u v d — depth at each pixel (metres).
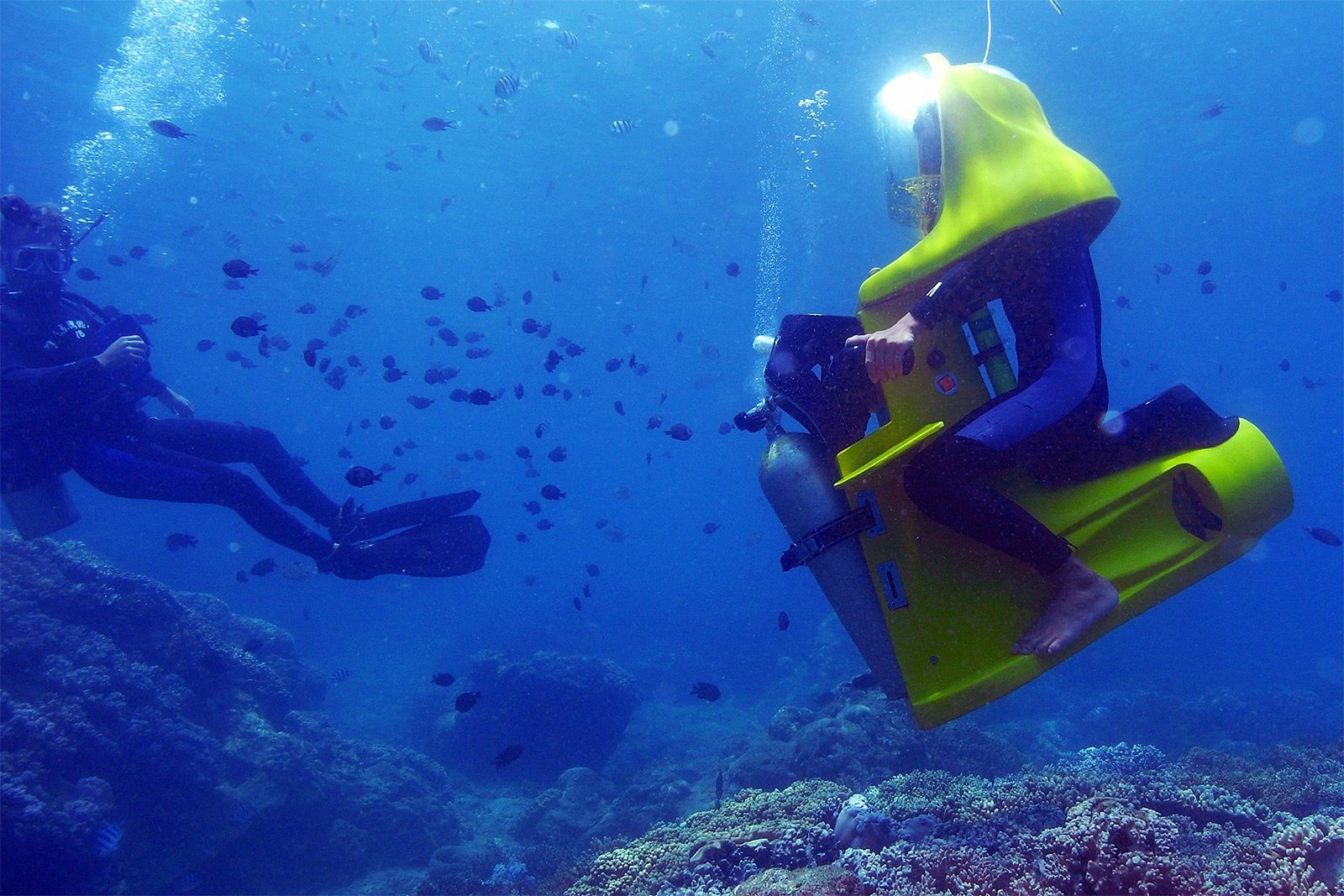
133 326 5.23
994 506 2.33
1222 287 69.06
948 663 2.50
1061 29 23.20
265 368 79.25
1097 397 2.61
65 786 8.32
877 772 10.10
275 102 28.11
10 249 5.24
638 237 44.56
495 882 10.55
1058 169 2.35
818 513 2.67
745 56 25.52
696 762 16.77
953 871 3.16
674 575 65.31
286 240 43.03
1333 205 50.47
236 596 44.31
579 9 23.47
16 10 21.72
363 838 12.11
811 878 3.52
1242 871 2.81
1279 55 28.45
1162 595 2.41
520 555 87.44
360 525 4.72
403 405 108.06
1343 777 7.04
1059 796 4.59
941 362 2.57
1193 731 16.97
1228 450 2.44
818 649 23.81
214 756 10.31
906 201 2.85
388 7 23.48
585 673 17.91
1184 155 37.28
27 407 4.59
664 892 4.16
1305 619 39.78
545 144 33.06
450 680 9.01
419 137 32.22
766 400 3.02
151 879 9.05
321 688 17.05
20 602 9.77
